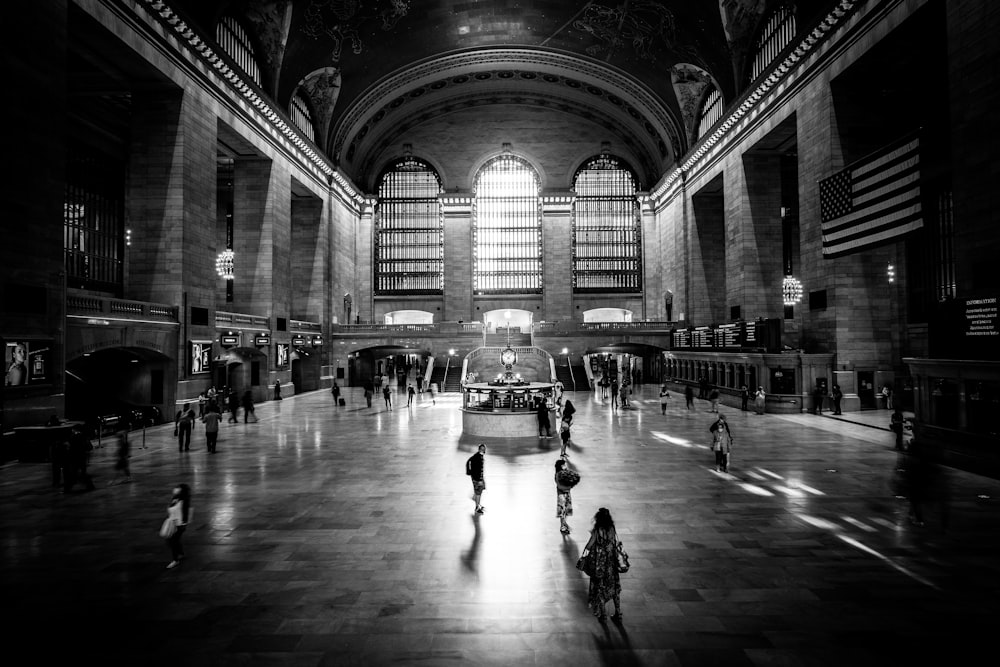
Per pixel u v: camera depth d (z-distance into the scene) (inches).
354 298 1800.0
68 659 204.1
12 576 276.5
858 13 780.6
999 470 453.7
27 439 540.1
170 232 863.7
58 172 614.9
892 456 559.5
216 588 262.4
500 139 1908.2
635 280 1939.0
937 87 822.5
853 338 862.5
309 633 221.8
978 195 543.8
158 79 836.0
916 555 297.0
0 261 547.2
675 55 1337.4
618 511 378.6
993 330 474.0
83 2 663.1
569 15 1369.3
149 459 565.9
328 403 1145.4
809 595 251.4
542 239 1927.9
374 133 1797.5
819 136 885.2
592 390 1380.4
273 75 1163.9
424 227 1936.5
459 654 206.7
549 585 263.7
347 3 1192.8
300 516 372.2
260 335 1149.7
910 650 206.8
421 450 611.2
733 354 1052.5
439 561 292.8
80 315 659.4
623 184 1958.7
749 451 588.4
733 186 1211.9
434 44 1488.7
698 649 208.4
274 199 1208.8
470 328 1598.2
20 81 569.3
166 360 845.8
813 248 910.4
